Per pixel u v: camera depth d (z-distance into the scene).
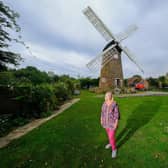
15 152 4.89
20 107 10.13
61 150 4.94
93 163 4.14
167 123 7.42
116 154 4.53
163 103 13.84
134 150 4.80
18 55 10.12
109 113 4.40
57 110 12.78
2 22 8.87
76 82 36.75
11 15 9.25
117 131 6.64
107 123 4.44
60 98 16.77
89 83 57.41
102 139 5.80
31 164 4.17
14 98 10.13
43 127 7.60
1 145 5.59
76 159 4.36
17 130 7.47
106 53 26.42
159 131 6.39
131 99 17.53
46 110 11.04
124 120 8.32
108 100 4.47
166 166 3.91
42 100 10.70
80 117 9.38
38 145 5.37
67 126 7.52
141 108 11.64
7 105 10.30
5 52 9.51
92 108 12.62
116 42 26.58
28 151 4.93
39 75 25.86
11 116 9.40
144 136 5.93
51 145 5.33
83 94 30.62
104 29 26.41
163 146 5.01
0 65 9.85
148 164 4.02
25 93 10.37
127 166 3.96
